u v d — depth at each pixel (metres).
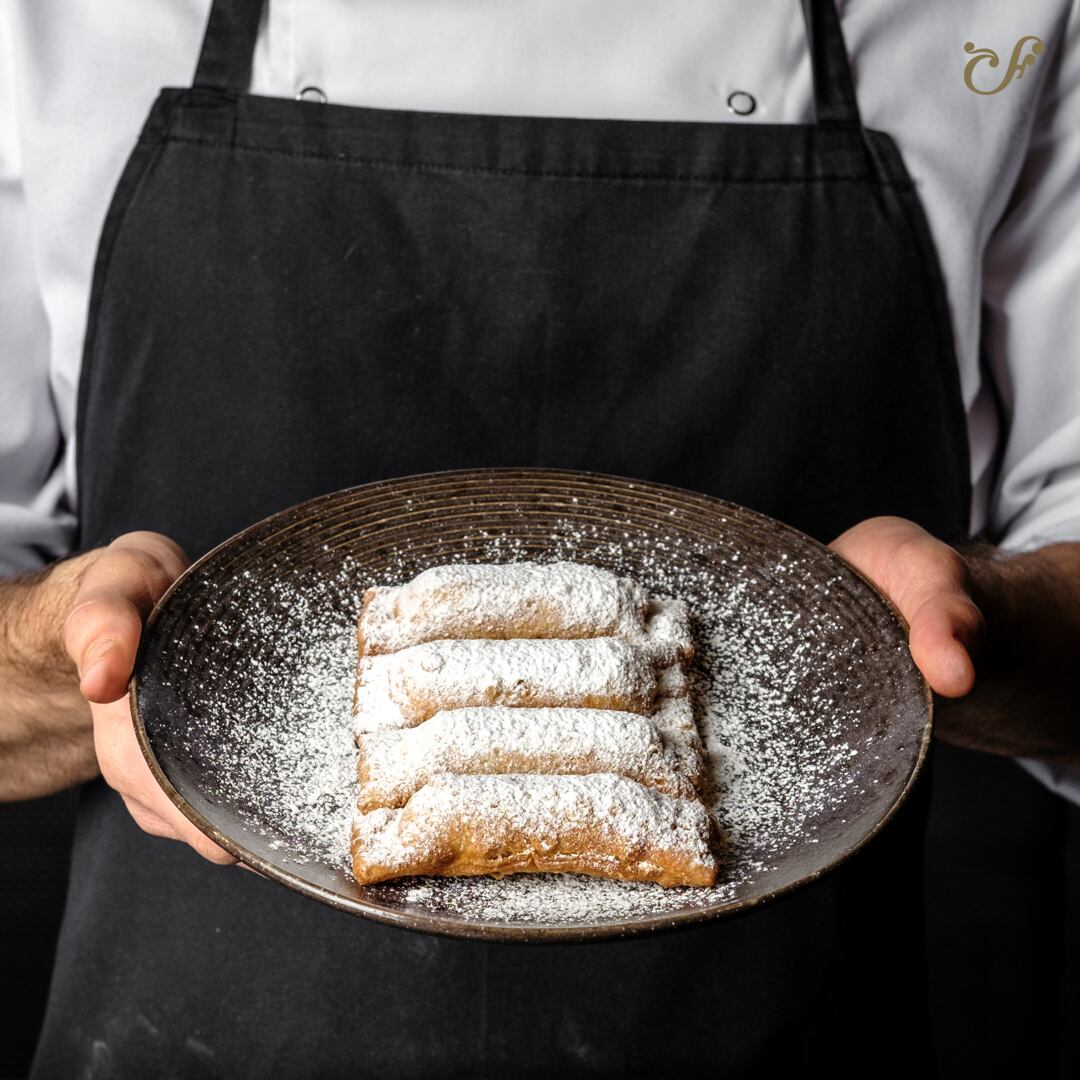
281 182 1.32
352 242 1.32
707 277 1.34
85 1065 1.33
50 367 1.45
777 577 1.16
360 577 1.18
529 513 1.22
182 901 1.29
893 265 1.35
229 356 1.32
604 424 1.35
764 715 1.08
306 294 1.32
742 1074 1.26
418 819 0.93
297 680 1.08
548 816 0.93
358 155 1.32
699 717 1.09
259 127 1.32
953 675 0.93
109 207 1.33
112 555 1.09
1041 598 1.28
